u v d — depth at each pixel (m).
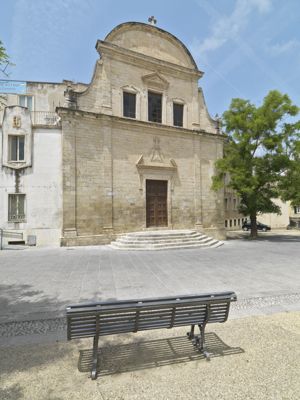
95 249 13.82
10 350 3.52
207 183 19.94
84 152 15.50
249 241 18.47
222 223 20.20
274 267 9.16
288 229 35.16
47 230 15.05
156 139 17.98
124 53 17.14
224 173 19.39
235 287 6.60
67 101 15.54
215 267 9.14
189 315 3.39
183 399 2.52
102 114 15.86
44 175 15.27
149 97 18.31
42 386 2.74
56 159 15.45
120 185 16.50
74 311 2.92
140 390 2.67
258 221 36.09
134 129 17.22
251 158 18.77
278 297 5.80
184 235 15.60
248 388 2.68
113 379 2.86
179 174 18.75
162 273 8.20
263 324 4.32
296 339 3.78
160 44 18.94
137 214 16.92
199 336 3.73
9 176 14.91
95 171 15.73
